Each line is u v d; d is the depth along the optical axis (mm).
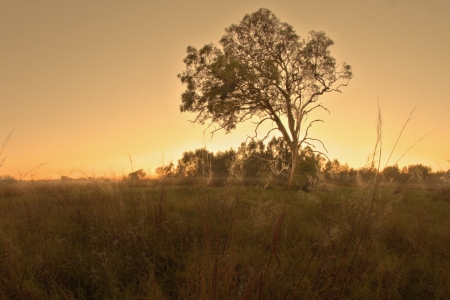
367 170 3846
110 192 6938
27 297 2814
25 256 3625
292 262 3730
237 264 3570
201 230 4812
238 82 23281
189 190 7797
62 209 6504
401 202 6500
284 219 5266
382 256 3977
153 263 3723
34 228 5070
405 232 4875
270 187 7590
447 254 4098
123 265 3629
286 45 24062
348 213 4332
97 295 3051
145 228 4926
